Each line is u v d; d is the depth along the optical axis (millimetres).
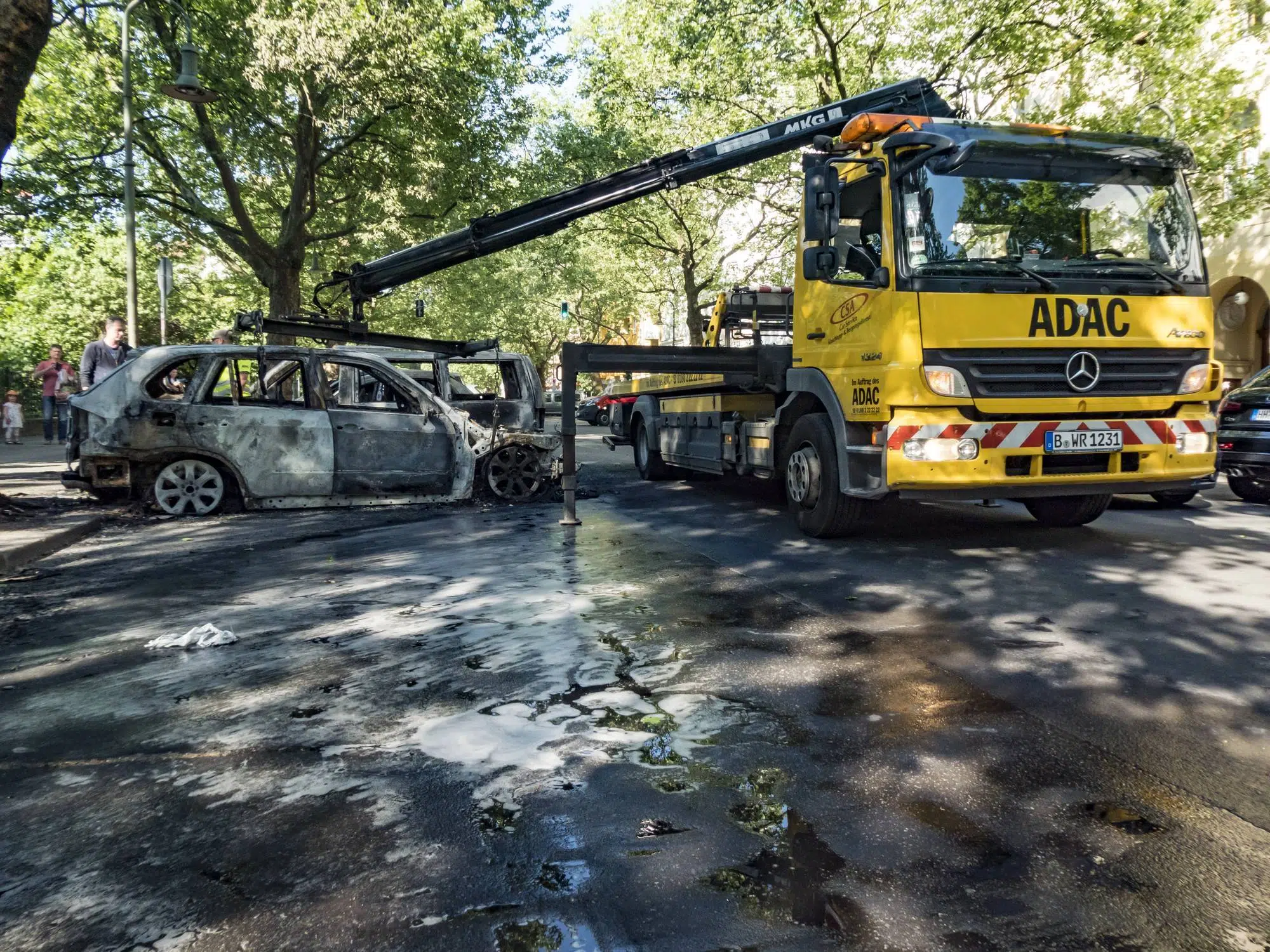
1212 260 22281
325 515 9984
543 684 4156
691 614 5422
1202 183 16578
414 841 2709
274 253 23203
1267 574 6387
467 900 2387
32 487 12188
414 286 34969
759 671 4301
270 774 3207
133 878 2537
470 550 7773
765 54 19641
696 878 2473
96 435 9781
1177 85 16141
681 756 3311
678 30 21062
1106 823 2785
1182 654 4555
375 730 3613
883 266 6859
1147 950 2162
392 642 4910
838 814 2844
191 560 7461
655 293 44562
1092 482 6820
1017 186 6895
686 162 10281
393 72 19641
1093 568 6664
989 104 17906
